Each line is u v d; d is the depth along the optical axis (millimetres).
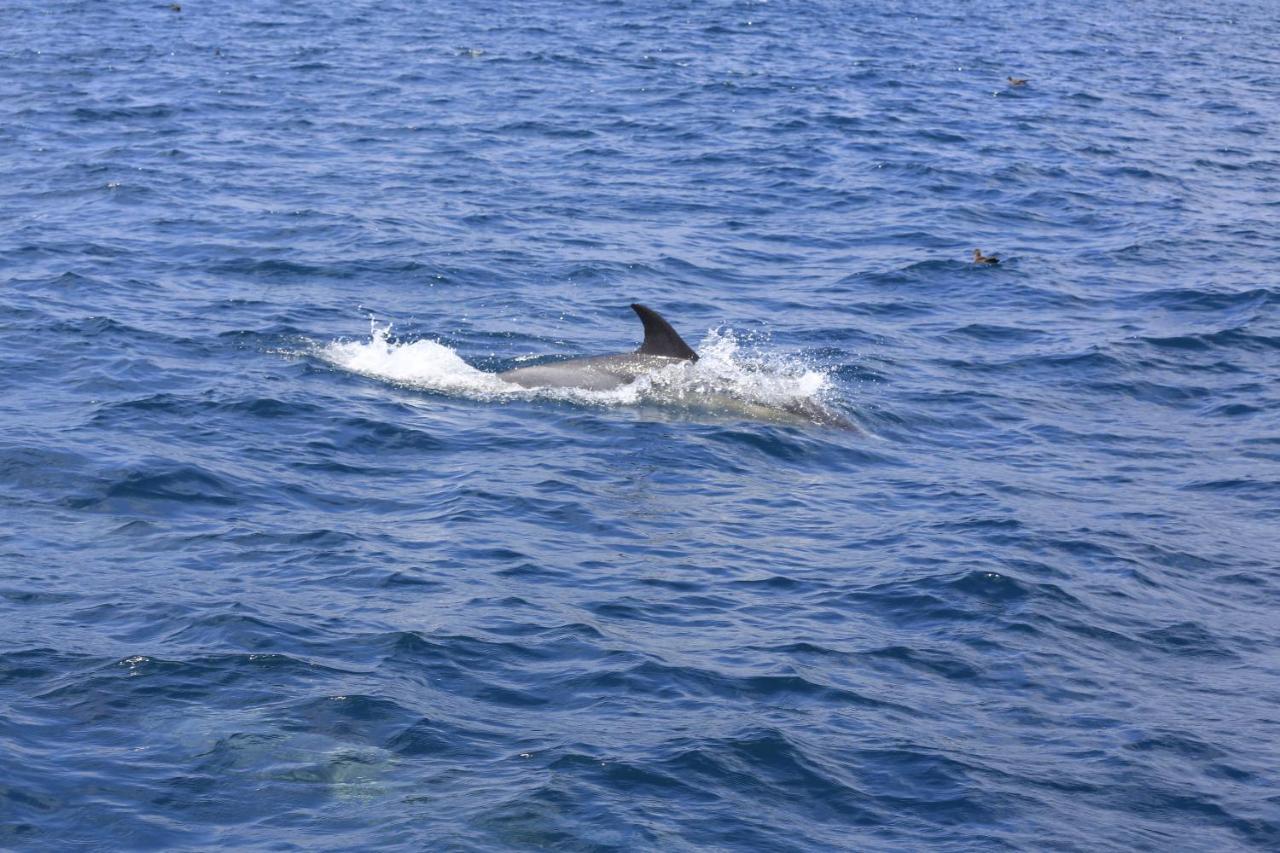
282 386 25969
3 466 21531
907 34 83875
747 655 17188
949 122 57031
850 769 14922
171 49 66750
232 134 49188
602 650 17047
